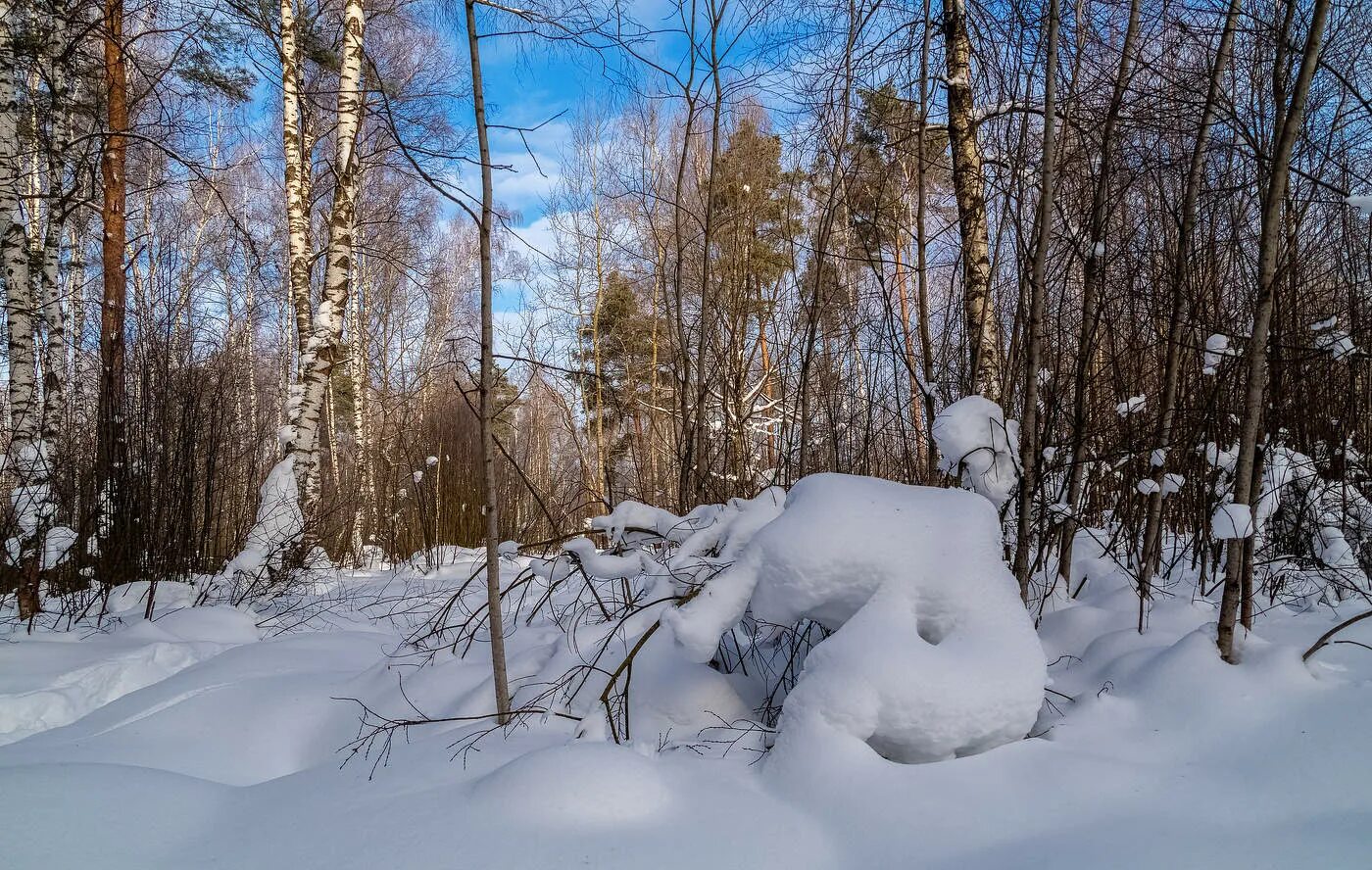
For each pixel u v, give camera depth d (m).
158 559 6.25
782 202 8.01
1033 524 3.79
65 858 2.01
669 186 11.82
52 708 3.77
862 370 5.57
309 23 8.38
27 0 6.29
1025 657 2.48
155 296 7.66
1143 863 1.83
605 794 2.18
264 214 15.61
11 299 5.38
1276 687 2.47
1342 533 3.64
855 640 2.48
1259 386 2.62
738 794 2.31
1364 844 1.82
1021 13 3.88
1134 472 3.99
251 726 3.36
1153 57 4.03
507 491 10.09
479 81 2.91
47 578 5.48
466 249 19.06
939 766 2.27
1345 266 4.36
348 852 2.03
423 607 5.70
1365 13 3.86
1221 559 3.87
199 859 2.05
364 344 14.74
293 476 6.70
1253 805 2.04
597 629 3.76
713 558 3.32
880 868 1.96
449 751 2.75
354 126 7.60
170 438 6.42
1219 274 4.20
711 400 6.35
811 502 2.81
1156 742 2.40
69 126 7.19
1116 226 4.24
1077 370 3.73
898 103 4.80
